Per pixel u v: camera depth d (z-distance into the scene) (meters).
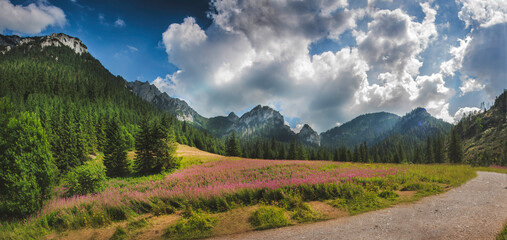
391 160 88.06
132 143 63.84
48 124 46.69
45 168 10.87
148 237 6.63
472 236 5.18
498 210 7.24
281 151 84.31
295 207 8.68
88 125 61.56
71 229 7.88
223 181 17.42
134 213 9.44
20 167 9.94
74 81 148.12
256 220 7.36
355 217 7.34
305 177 15.56
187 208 9.48
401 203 8.82
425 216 7.01
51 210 9.59
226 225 7.25
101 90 148.50
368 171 17.95
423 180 14.25
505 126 96.44
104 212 8.93
